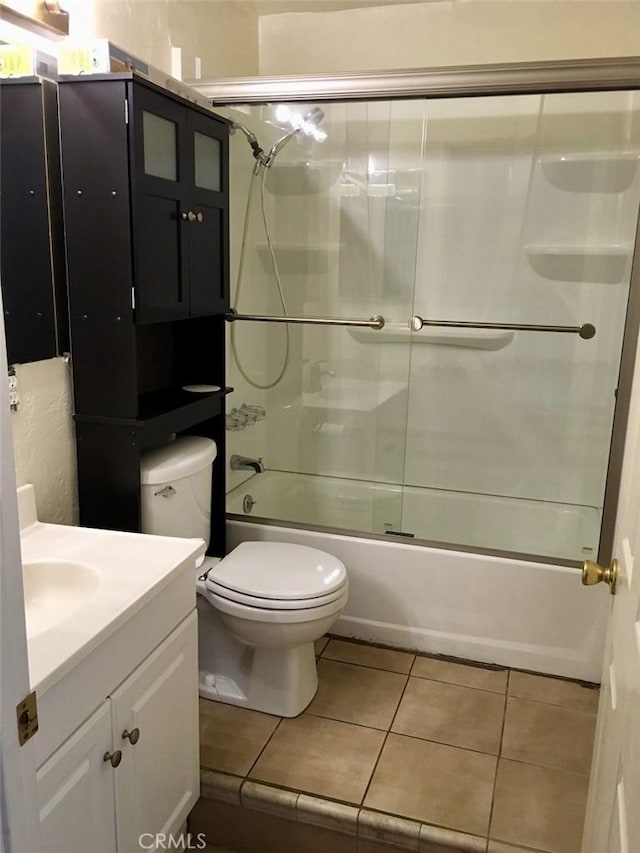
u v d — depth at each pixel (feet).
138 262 5.97
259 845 6.03
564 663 7.76
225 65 9.39
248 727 6.77
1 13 5.13
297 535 8.58
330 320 9.94
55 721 3.75
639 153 8.79
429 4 9.45
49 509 6.27
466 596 8.00
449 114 9.18
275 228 9.89
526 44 9.28
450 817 5.72
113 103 5.66
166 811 5.16
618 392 7.71
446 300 9.91
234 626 6.68
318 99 8.02
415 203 9.67
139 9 7.34
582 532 9.02
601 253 9.21
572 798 5.97
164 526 6.77
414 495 10.25
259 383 9.72
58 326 6.16
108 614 4.20
